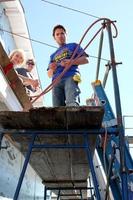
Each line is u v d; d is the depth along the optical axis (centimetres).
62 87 402
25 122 284
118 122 291
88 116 271
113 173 320
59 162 423
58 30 428
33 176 773
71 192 691
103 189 393
